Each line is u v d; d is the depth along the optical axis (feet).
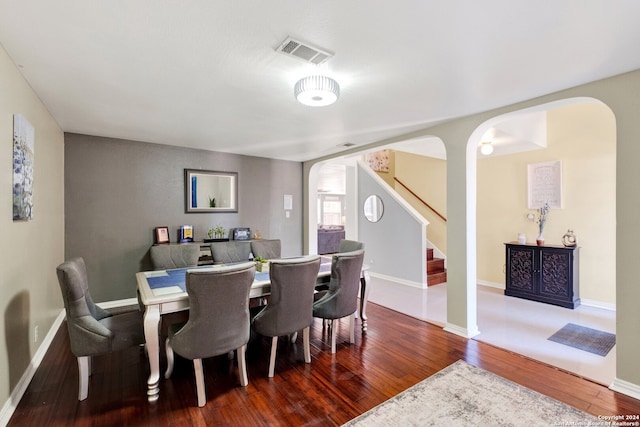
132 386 7.39
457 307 10.64
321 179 32.63
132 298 13.82
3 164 6.09
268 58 6.39
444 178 20.31
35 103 8.26
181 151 15.14
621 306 7.08
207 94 8.36
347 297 9.28
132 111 9.79
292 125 11.38
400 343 9.87
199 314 6.50
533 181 15.62
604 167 13.47
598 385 7.39
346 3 4.65
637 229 6.83
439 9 4.81
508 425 6.01
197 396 6.78
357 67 6.77
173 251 11.84
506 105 9.14
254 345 9.87
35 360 8.10
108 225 13.26
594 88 7.49
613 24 5.18
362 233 20.83
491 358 8.80
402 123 11.03
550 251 14.06
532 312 12.96
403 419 6.19
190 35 5.55
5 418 6.06
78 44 5.83
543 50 6.06
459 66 6.73
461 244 10.48
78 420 6.16
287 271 7.68
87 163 12.79
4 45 5.85
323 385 7.43
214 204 16.12
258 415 6.34
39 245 8.67
